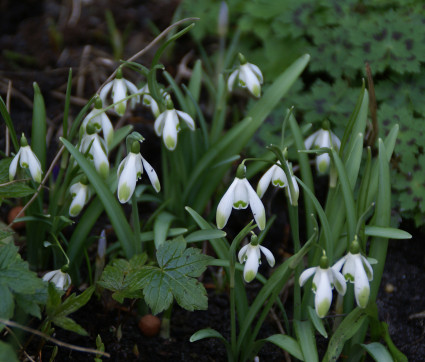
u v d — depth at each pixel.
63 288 0.63
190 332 0.69
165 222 0.69
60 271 0.63
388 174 0.64
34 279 0.59
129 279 0.63
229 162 0.71
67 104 0.67
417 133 0.74
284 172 0.61
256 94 0.67
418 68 0.76
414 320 0.70
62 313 0.60
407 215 0.74
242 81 0.68
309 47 0.79
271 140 0.78
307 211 0.68
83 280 0.71
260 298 0.63
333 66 0.79
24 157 0.63
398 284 0.73
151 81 0.65
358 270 0.58
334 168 0.66
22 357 0.63
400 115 0.75
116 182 0.70
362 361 0.66
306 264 0.73
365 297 0.58
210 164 0.72
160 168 0.81
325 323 0.67
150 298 0.62
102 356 0.66
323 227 0.63
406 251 0.76
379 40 0.77
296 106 0.79
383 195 0.64
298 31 0.81
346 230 0.67
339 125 0.76
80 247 0.68
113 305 0.68
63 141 0.65
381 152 0.64
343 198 0.63
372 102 0.72
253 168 0.75
